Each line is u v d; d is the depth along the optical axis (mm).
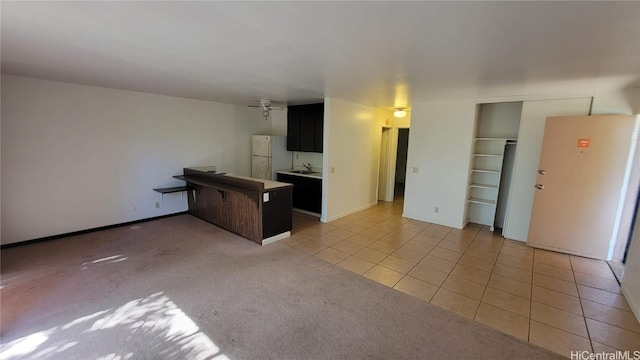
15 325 2209
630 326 2326
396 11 1531
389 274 3170
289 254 3668
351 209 5703
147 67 2883
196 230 4535
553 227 3822
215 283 2912
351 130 5344
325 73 2979
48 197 3869
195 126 5410
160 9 1565
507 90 3709
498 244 4113
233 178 4320
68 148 3971
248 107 6383
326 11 1548
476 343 2115
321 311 2473
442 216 4988
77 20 1729
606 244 3541
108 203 4445
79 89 3980
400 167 9938
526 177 4121
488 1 1391
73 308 2445
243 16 1634
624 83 3066
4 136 3475
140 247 3803
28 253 3508
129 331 2180
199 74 3156
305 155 6336
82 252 3588
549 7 1442
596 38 1830
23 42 2148
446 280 3053
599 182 3496
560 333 2238
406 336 2178
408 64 2576
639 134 3285
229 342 2088
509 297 2738
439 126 4855
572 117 3555
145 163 4801
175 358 1932
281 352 2002
